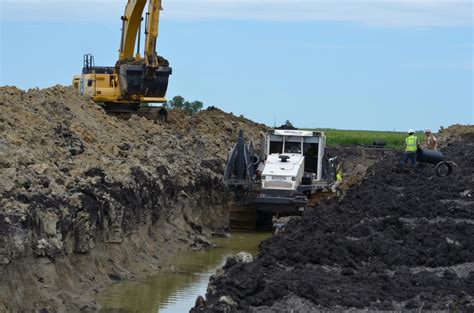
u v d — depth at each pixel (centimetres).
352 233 2288
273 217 3875
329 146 7712
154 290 2708
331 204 2934
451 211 2717
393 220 2409
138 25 5416
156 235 3347
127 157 3538
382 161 5494
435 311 1636
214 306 1597
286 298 1681
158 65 5303
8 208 2277
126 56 5475
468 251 2097
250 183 3919
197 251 3472
